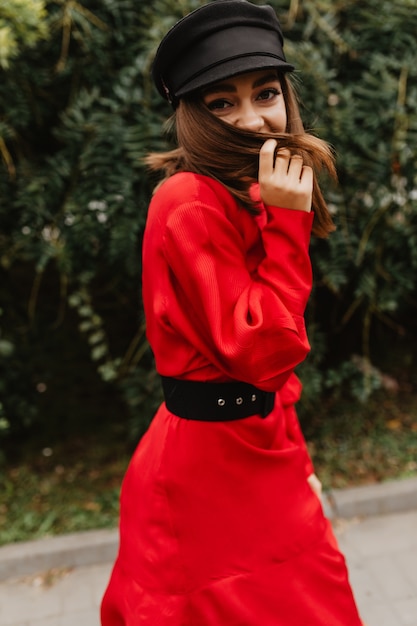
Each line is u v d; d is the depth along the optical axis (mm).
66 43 2096
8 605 2014
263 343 975
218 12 986
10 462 2688
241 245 1036
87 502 2414
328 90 2119
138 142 2053
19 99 2129
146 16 2145
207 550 1124
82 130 2092
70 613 1965
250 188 1053
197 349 1076
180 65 1015
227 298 994
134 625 1170
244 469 1113
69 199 2154
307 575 1168
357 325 2877
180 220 998
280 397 1243
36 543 2184
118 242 2123
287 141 981
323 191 2104
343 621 1204
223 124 1000
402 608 1893
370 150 2160
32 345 2758
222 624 1132
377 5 2176
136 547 1194
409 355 3316
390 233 2270
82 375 3105
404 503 2354
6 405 2629
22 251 2293
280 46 1061
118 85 2117
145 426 2486
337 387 2844
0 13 1838
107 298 2688
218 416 1106
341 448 2635
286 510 1147
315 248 2277
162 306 1080
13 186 2232
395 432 2744
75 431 2873
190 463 1111
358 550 2170
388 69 2199
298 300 989
